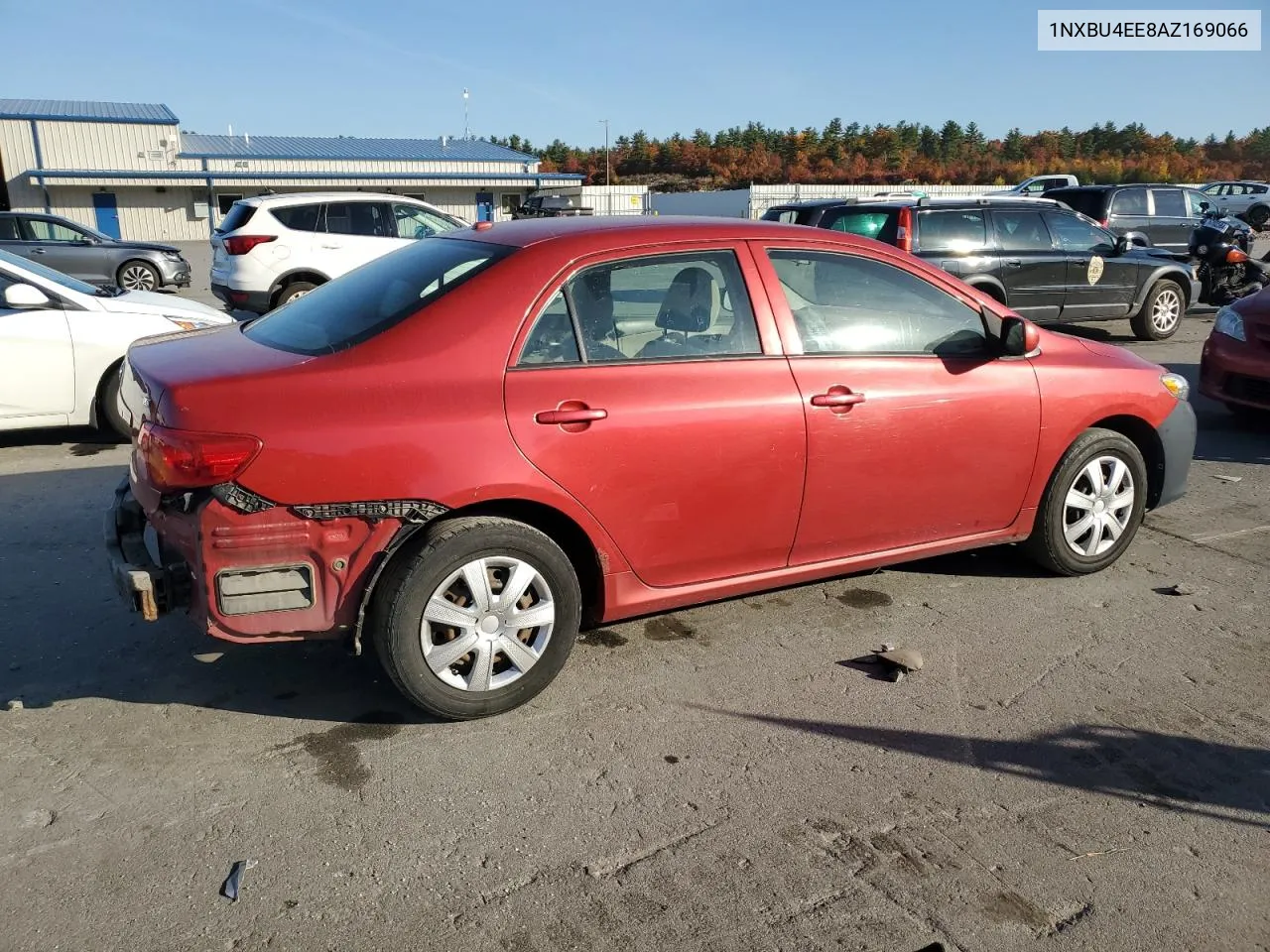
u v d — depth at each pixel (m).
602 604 3.67
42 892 2.59
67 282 7.28
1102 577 4.86
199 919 2.51
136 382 3.41
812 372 3.86
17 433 7.45
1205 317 15.00
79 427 7.64
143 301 7.41
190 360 3.35
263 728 3.40
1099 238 11.57
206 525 3.01
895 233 10.57
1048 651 4.07
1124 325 13.97
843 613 4.41
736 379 3.70
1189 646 4.14
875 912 2.58
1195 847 2.88
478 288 3.40
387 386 3.19
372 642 3.57
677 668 3.88
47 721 3.40
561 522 3.58
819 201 11.67
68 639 4.00
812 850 2.82
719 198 43.66
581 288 3.53
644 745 3.34
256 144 50.97
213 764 3.18
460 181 49.25
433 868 2.72
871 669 3.90
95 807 2.94
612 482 3.49
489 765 3.21
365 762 3.21
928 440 4.12
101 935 2.45
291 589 3.13
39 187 42.50
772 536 3.90
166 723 3.41
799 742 3.38
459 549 3.25
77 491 5.96
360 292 3.76
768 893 2.64
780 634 4.19
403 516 3.17
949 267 10.55
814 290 3.98
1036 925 2.55
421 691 3.31
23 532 5.22
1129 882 2.72
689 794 3.07
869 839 2.88
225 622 3.09
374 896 2.61
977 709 3.61
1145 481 4.86
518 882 2.67
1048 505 4.59
